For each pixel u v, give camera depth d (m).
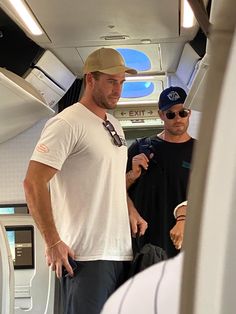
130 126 4.16
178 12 2.67
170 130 2.87
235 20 0.32
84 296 1.93
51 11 2.62
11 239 3.28
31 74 3.41
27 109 3.24
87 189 1.99
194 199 0.32
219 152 0.31
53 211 2.09
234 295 0.31
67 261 1.93
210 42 0.34
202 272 0.31
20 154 4.04
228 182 0.31
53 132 1.97
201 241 0.31
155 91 4.04
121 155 2.12
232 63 0.30
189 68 3.52
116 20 2.82
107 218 1.99
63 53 3.45
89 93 2.12
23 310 3.23
